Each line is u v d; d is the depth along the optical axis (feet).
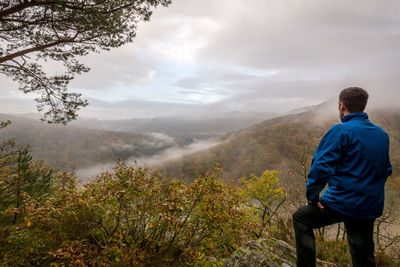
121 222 9.21
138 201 8.79
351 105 5.88
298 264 6.36
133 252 7.38
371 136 5.30
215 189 9.15
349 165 5.26
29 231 7.73
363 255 5.54
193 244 9.18
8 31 18.01
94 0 15.83
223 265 8.55
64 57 20.48
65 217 7.93
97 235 8.91
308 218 6.20
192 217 9.62
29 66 20.13
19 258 7.29
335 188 5.46
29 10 16.40
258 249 9.55
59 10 15.07
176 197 8.48
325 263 9.67
